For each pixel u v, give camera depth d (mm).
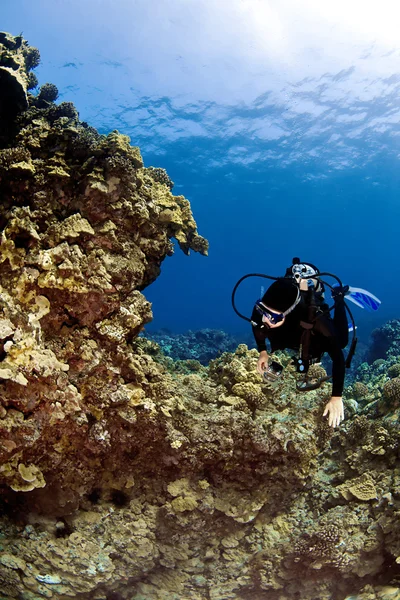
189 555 5516
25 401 4133
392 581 5133
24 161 4719
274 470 5410
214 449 5117
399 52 36562
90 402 4719
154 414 4918
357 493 5312
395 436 5355
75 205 4781
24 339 4133
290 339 3031
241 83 42094
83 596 5348
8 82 4895
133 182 4781
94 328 4699
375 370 10125
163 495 5434
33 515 5188
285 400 5957
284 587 5484
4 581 5070
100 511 5402
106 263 4621
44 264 4316
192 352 17703
